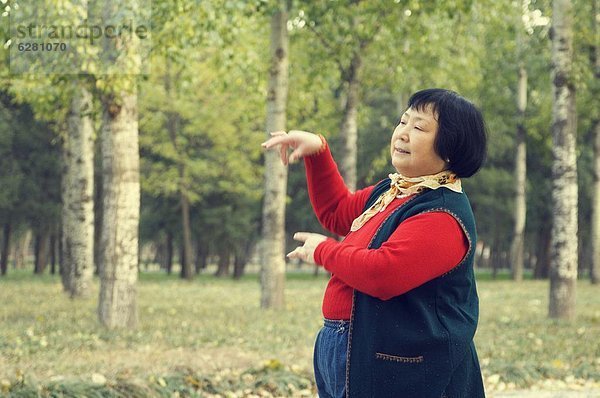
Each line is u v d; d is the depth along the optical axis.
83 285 18.70
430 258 2.68
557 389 7.86
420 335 2.70
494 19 18.77
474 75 22.92
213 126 31.39
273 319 14.33
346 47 18.80
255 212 41.25
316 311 16.42
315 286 30.03
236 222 39.19
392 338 2.71
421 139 2.84
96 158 35.53
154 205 40.06
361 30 17.00
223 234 39.81
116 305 12.03
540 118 27.42
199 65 28.17
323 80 20.48
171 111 31.20
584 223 43.22
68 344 10.00
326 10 16.48
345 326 2.86
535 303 19.77
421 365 2.71
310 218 41.06
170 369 7.75
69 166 22.16
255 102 16.33
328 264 2.74
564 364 9.27
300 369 7.98
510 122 33.50
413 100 2.91
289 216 41.88
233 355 9.43
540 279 44.09
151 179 33.38
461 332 2.76
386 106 37.81
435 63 20.50
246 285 31.30
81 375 7.39
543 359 9.63
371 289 2.66
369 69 21.98
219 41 12.66
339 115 22.70
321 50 19.19
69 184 22.14
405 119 2.91
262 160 36.97
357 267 2.66
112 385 6.53
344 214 3.32
